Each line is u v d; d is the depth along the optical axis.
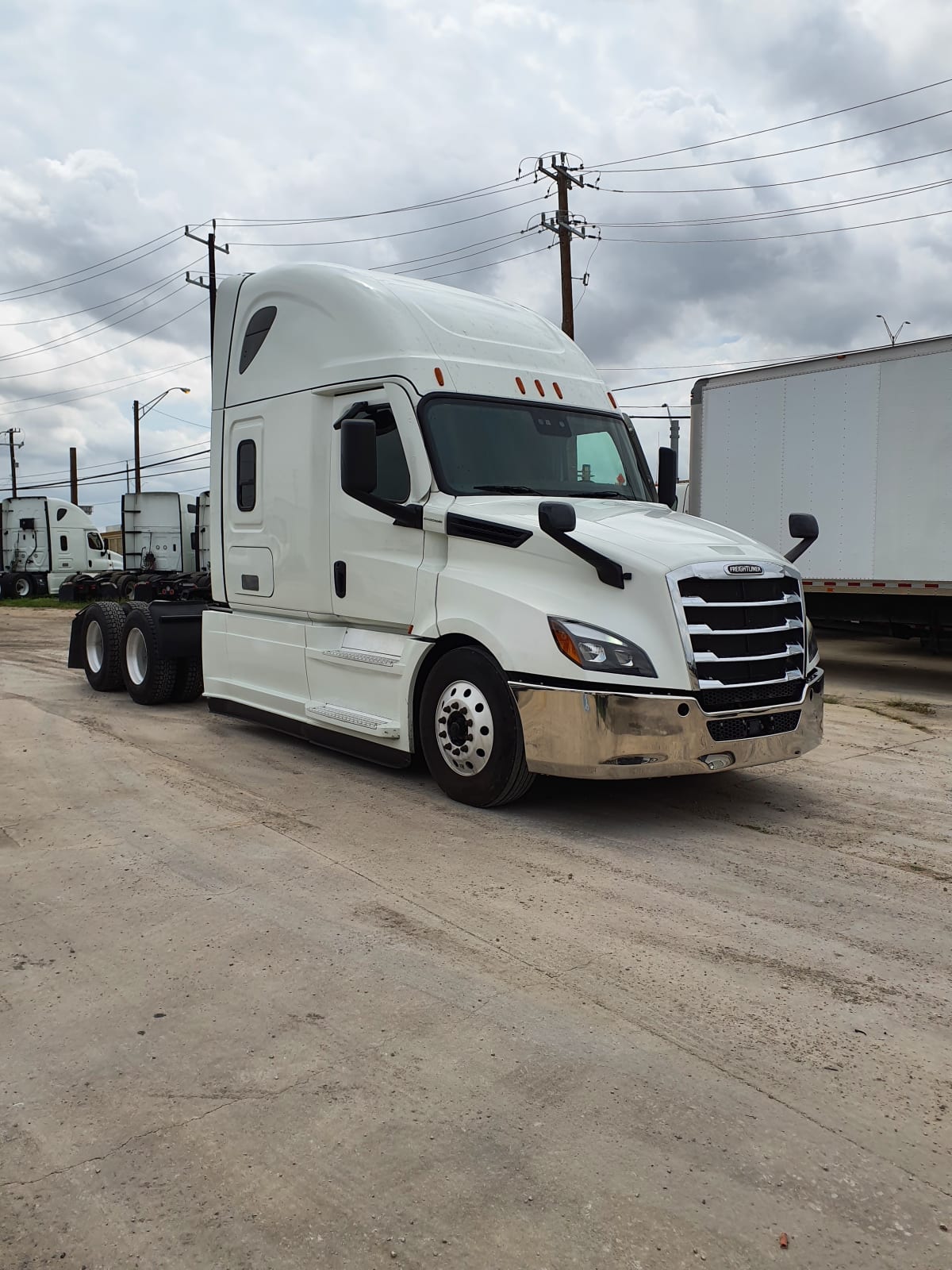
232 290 7.80
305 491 6.91
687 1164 2.50
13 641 17.23
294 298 7.07
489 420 6.35
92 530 36.84
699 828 5.53
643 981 3.56
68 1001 3.37
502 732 5.57
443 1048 3.06
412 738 6.19
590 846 5.15
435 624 5.90
